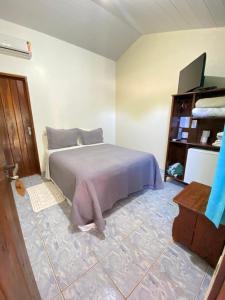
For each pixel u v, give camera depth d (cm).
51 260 124
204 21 209
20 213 183
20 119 268
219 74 226
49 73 280
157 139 329
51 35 270
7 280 48
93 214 152
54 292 102
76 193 148
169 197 219
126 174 189
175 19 218
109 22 256
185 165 250
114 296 100
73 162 195
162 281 109
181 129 273
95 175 159
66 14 229
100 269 117
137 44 324
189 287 105
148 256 128
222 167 76
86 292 102
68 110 318
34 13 218
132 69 349
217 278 58
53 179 240
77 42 299
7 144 259
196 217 117
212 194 82
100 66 356
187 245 130
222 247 108
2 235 52
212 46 228
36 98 273
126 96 375
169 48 277
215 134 227
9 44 226
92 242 142
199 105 211
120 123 403
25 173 289
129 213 183
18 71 246
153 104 323
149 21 240
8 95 250
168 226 163
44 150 299
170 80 287
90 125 362
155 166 235
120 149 268
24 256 79
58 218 175
